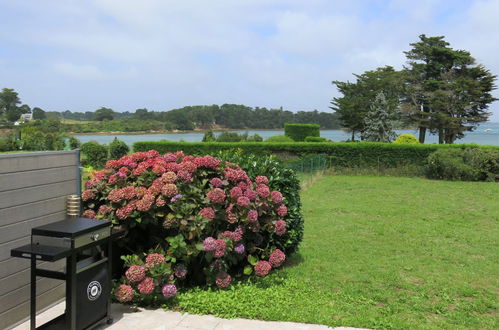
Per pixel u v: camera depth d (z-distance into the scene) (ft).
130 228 14.70
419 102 137.18
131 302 13.46
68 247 9.98
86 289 10.70
